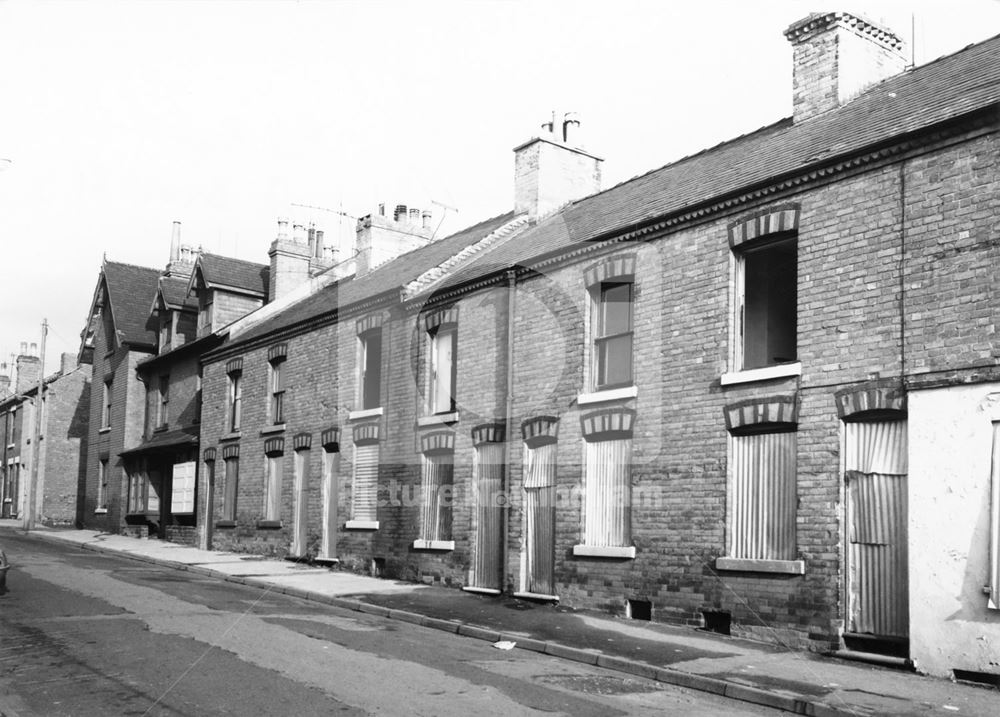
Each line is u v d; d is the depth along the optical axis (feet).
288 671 24.68
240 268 82.89
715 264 35.63
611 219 40.88
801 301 32.76
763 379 33.30
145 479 85.92
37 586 42.80
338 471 55.11
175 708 20.21
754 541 33.30
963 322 27.89
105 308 101.65
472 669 26.66
